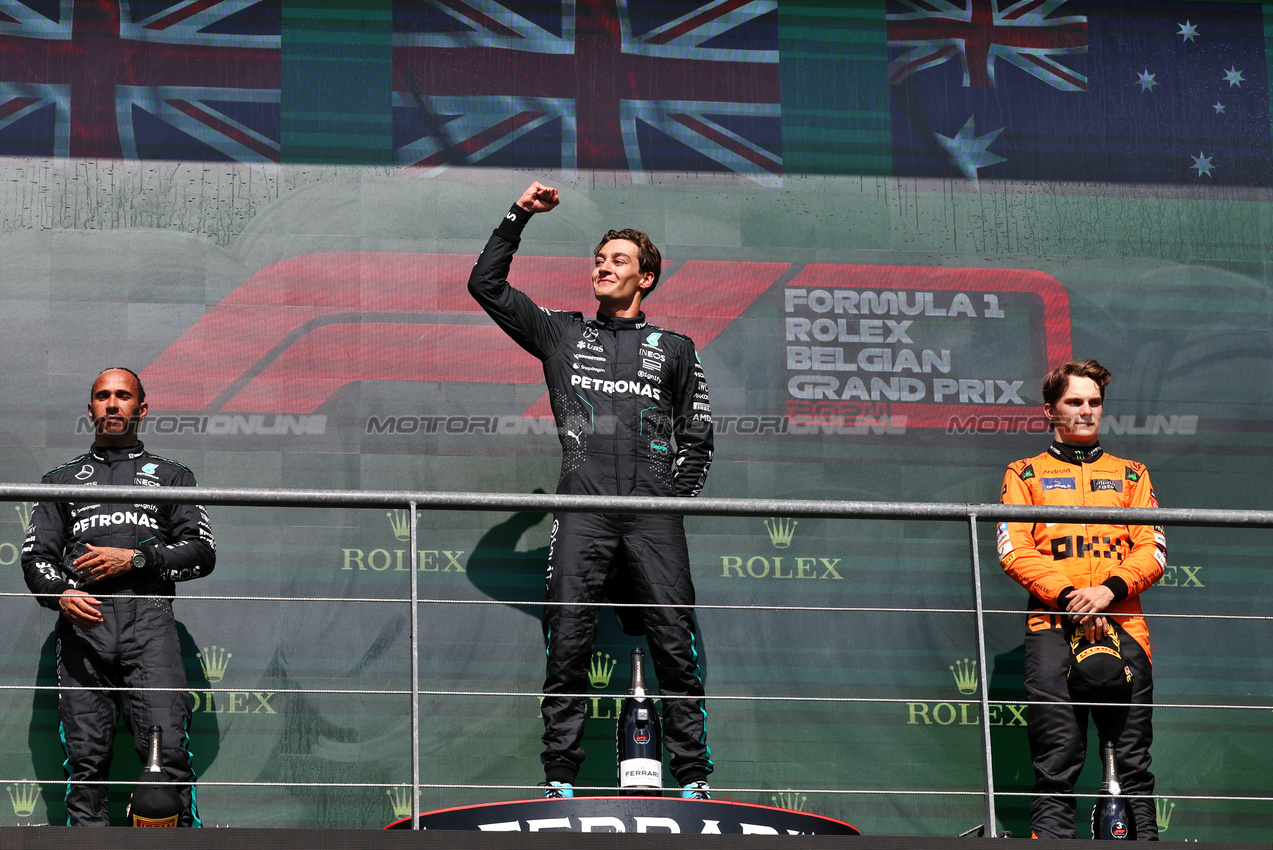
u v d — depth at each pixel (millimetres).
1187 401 11320
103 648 9102
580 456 9398
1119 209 11609
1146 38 11930
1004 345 11281
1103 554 9461
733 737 10367
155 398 10539
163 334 10664
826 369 11078
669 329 10859
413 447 10688
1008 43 11805
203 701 9992
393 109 11211
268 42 11203
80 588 9148
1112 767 8930
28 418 10430
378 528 10500
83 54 11008
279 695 10062
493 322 10961
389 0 11352
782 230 11305
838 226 11352
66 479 9555
